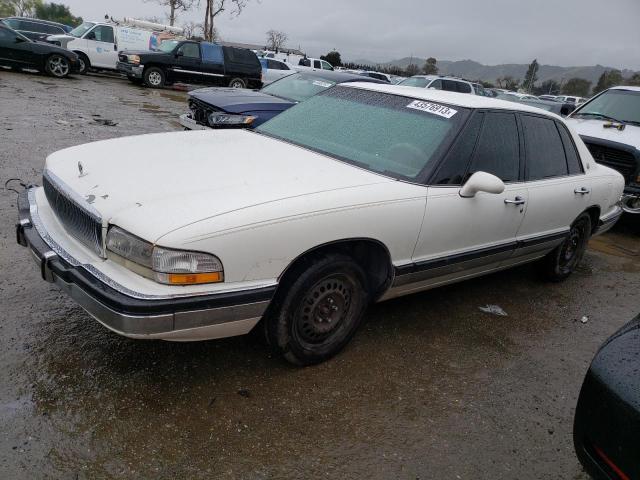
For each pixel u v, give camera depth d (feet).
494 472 8.38
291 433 8.54
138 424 8.25
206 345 10.48
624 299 16.25
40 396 8.54
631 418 6.15
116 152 10.55
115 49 64.23
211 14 94.79
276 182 9.45
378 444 8.57
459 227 11.30
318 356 10.17
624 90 26.66
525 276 17.01
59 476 7.20
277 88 27.99
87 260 8.39
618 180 16.98
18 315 10.60
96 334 10.33
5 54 51.90
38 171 20.75
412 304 13.61
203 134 12.57
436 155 11.05
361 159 11.30
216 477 7.52
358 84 14.29
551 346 12.63
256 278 8.44
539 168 13.65
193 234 7.72
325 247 9.52
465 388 10.42
